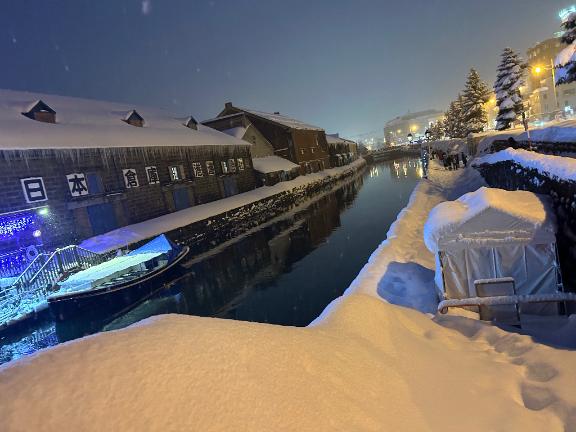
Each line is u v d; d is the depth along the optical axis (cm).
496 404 379
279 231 3022
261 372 283
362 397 323
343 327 466
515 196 875
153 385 232
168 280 1930
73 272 1912
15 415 190
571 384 397
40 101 2620
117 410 210
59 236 2270
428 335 566
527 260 768
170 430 212
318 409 281
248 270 2081
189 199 3516
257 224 3472
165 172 3228
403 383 377
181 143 3394
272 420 251
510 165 1664
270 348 315
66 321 1577
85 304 1579
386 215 3011
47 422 192
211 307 1617
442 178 3606
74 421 197
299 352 332
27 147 2089
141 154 2945
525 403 395
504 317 725
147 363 245
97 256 2127
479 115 5588
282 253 2331
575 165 841
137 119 3516
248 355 293
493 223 784
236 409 244
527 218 768
